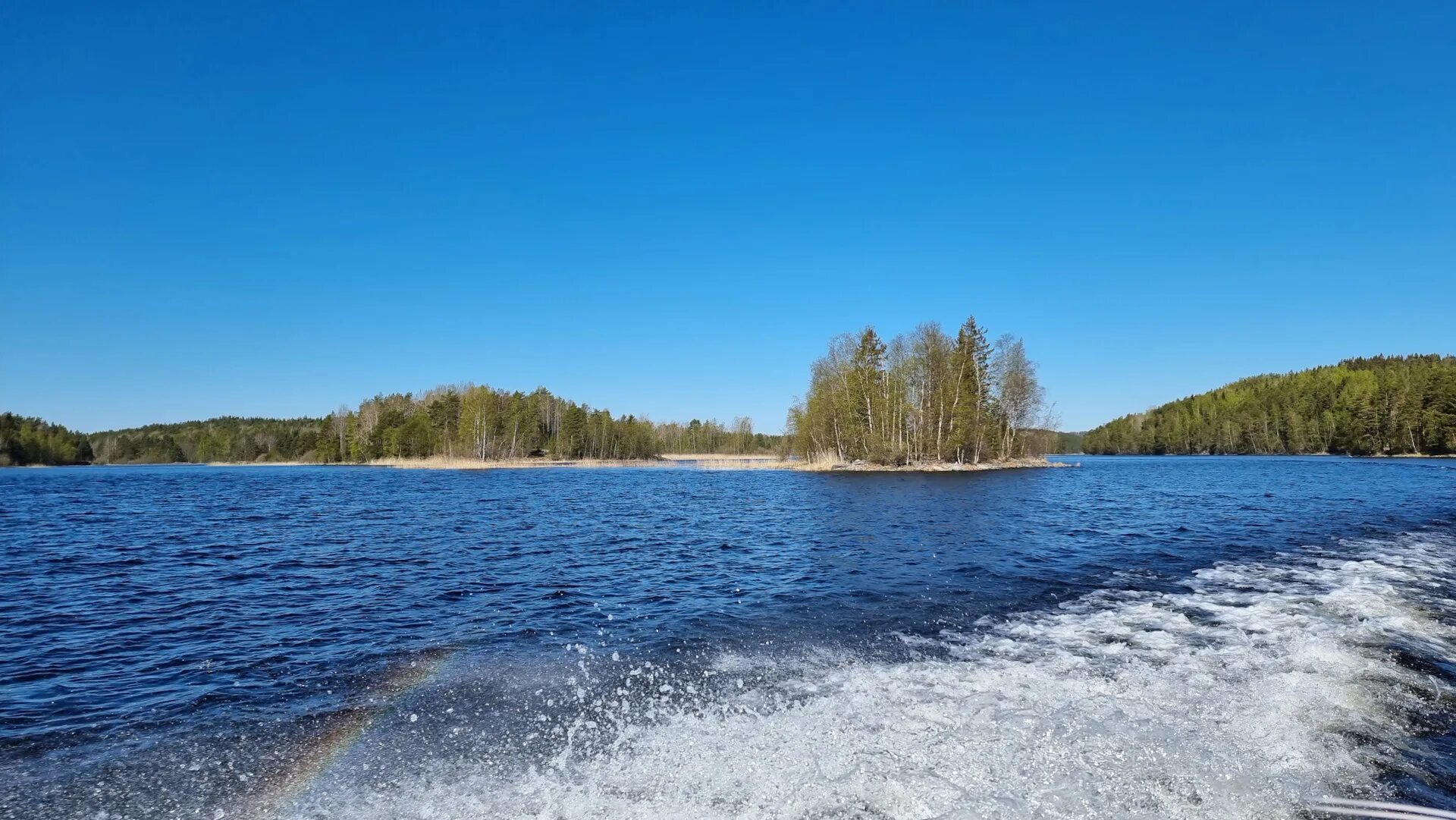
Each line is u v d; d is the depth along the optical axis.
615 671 7.92
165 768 5.49
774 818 4.39
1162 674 7.27
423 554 18.31
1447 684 6.94
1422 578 12.91
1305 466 74.06
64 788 5.16
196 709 6.96
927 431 69.44
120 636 10.16
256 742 6.02
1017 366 73.44
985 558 16.23
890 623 10.05
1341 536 19.28
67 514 31.30
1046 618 10.16
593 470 92.75
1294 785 4.76
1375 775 4.94
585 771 5.24
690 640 9.30
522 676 7.82
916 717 6.09
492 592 13.12
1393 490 37.66
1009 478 56.44
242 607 12.06
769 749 5.49
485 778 5.18
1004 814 4.34
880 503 33.38
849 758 5.23
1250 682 6.96
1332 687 6.79
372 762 5.53
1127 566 14.83
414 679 7.81
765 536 21.36
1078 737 5.52
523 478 70.38
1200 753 5.23
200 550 19.45
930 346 67.06
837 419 71.38
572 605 11.89
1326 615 9.97
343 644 9.52
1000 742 5.45
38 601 12.74
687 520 26.86
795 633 9.54
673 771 5.15
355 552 18.69
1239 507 29.06
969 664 7.84
